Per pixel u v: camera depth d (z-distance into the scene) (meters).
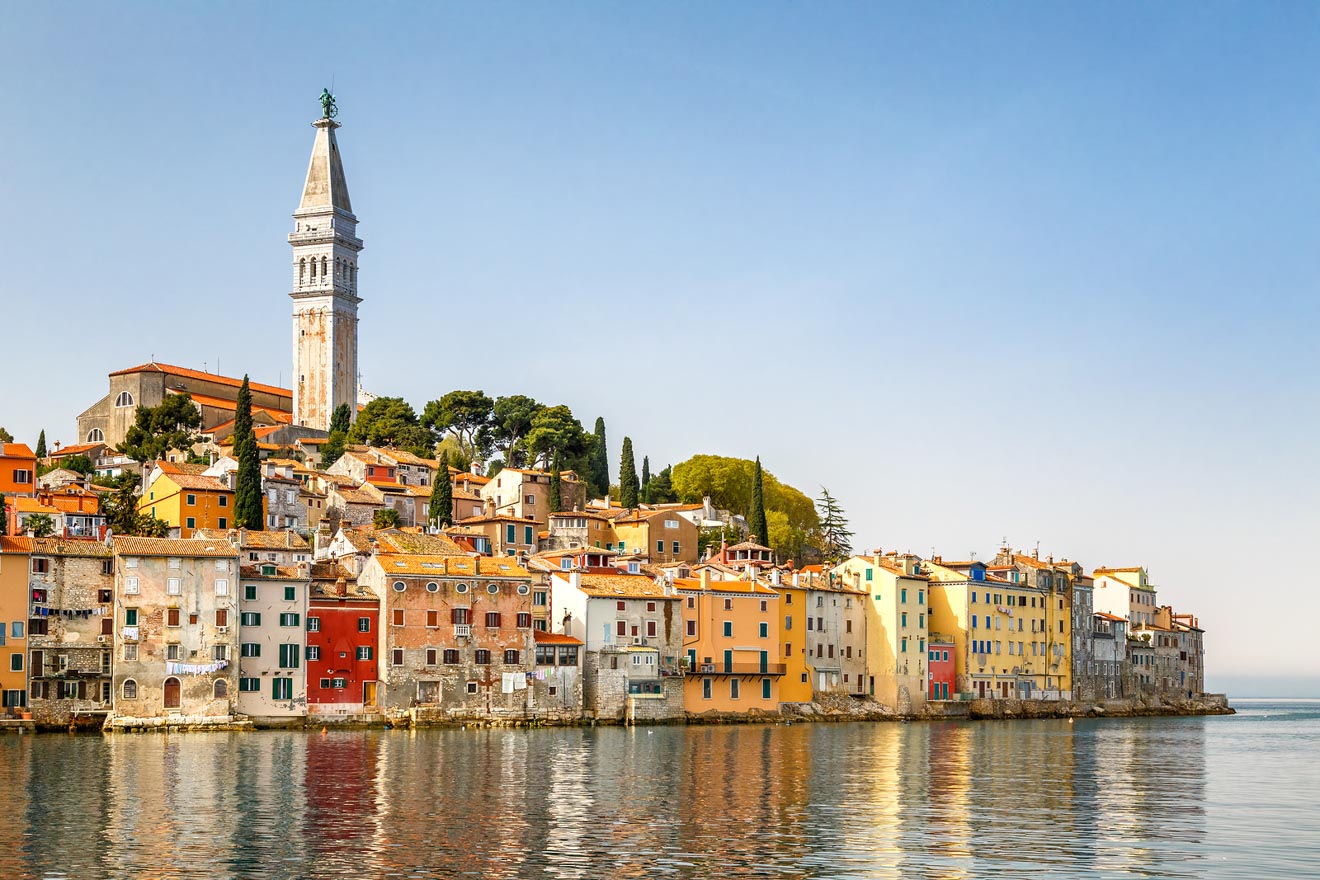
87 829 83.62
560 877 72.31
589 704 170.88
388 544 176.50
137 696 147.12
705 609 182.75
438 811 91.00
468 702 161.25
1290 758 141.75
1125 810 96.00
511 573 165.75
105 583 149.12
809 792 102.25
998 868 74.94
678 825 86.88
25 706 144.88
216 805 92.38
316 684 156.25
